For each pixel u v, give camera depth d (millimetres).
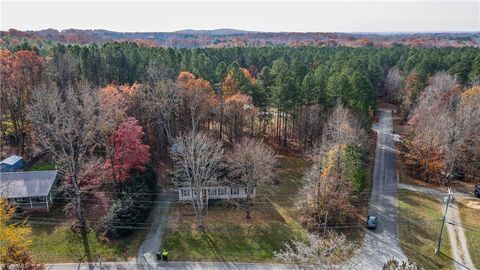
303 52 107875
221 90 63594
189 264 34594
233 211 43781
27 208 42094
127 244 37375
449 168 52781
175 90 54656
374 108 74188
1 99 55906
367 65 90625
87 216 41188
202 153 42656
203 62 72375
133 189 42969
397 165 57219
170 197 46781
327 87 59781
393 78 93875
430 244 37312
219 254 35969
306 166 56656
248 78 69625
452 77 80938
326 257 32562
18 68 56844
